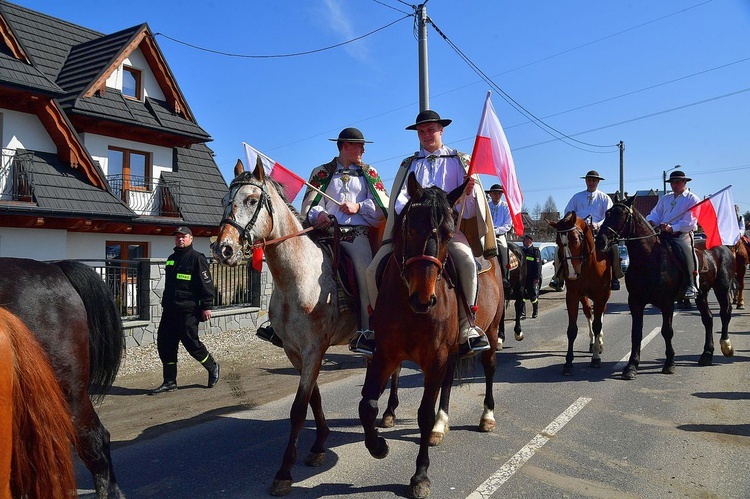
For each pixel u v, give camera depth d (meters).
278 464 4.49
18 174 13.41
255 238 4.05
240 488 4.02
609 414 5.67
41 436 2.02
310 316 4.27
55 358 3.16
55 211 13.28
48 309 3.19
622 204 7.48
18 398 1.96
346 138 5.10
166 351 6.98
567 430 5.19
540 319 13.34
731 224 8.23
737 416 5.56
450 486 3.99
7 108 13.59
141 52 17.83
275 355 9.17
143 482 4.15
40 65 16.86
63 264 3.56
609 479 4.09
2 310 2.07
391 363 3.97
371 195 5.15
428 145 5.00
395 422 5.54
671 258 7.30
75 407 3.29
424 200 3.69
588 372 7.63
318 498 3.83
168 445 4.97
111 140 16.64
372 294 4.43
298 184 5.27
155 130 17.05
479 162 4.80
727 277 8.45
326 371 8.09
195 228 18.20
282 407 6.20
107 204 14.66
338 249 4.60
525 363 8.33
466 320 4.30
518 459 4.49
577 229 7.62
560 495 3.84
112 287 9.01
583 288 7.81
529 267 12.98
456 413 5.80
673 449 4.67
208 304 7.02
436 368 3.86
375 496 3.84
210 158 20.80
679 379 7.12
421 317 3.77
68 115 15.23
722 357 8.55
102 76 16.19
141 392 6.95
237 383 7.40
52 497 2.03
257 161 4.17
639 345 7.36
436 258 3.53
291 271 4.26
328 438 5.12
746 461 4.41
